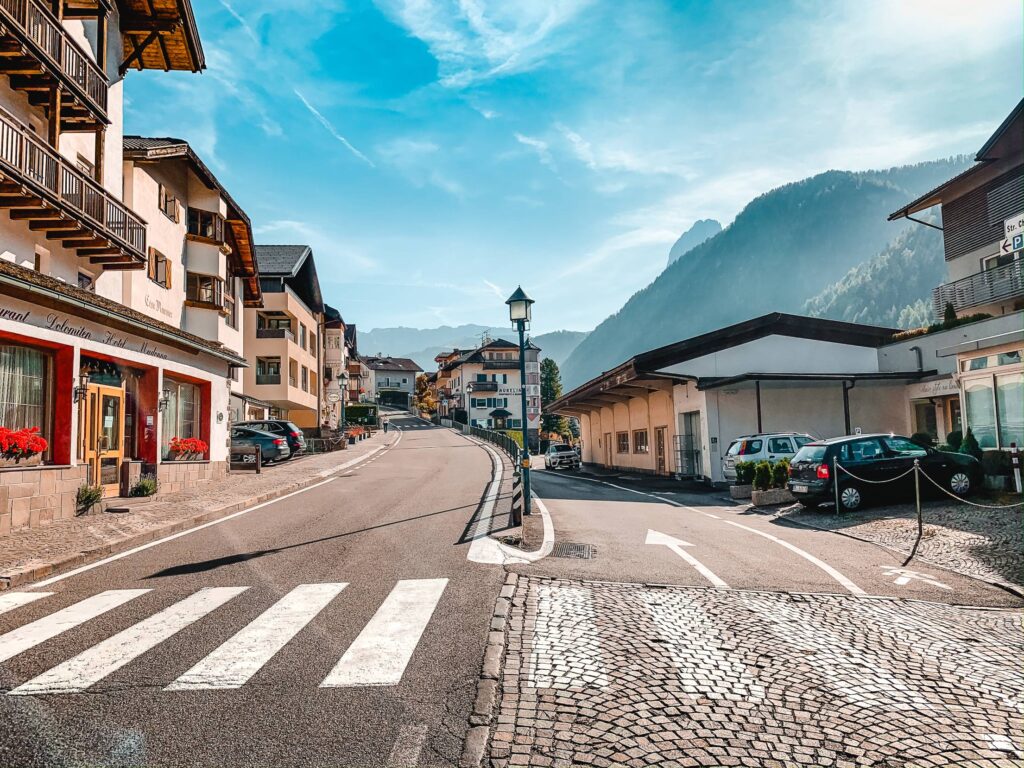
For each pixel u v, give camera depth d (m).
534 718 4.24
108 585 7.56
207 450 19.66
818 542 11.16
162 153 20.45
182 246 23.55
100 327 13.58
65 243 15.12
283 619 6.16
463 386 85.94
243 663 5.07
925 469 14.56
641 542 10.66
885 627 6.39
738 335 25.95
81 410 13.58
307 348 45.12
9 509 10.48
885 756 3.87
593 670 5.04
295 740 3.88
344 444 41.69
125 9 18.75
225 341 26.36
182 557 9.08
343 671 4.92
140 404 16.28
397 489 18.14
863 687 4.88
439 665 5.05
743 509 16.52
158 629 5.89
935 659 5.53
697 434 26.42
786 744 3.98
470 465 28.02
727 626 6.23
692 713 4.37
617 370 27.80
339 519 12.41
